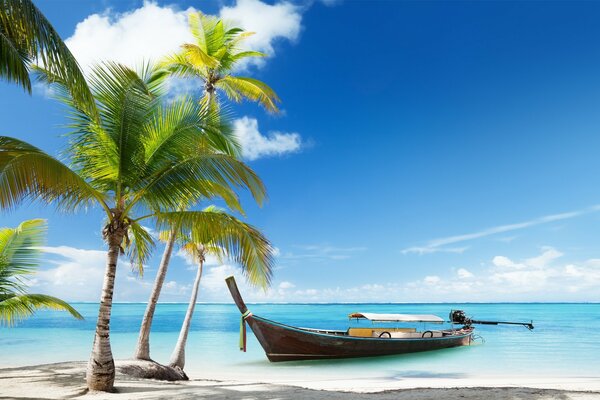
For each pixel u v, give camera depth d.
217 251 16.86
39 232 11.48
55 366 12.79
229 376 16.14
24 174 7.05
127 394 8.52
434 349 24.58
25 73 7.16
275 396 8.68
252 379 15.24
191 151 9.75
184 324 15.54
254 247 9.81
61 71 6.79
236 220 9.70
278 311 136.12
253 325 19.22
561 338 35.97
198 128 9.98
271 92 17.34
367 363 20.34
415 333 24.78
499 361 21.27
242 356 23.36
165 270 14.09
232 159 9.26
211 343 31.30
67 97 9.12
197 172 9.46
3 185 6.55
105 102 9.11
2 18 6.23
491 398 8.45
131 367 12.11
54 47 6.64
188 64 16.92
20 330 43.34
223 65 17.31
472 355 23.62
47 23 6.57
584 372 17.84
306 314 106.69
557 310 144.00
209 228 9.45
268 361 21.03
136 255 11.26
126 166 9.27
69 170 8.04
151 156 9.61
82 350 24.80
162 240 15.65
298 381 14.47
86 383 9.59
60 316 89.12
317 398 8.47
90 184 9.62
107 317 8.94
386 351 21.92
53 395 8.18
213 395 8.68
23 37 6.71
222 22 17.42
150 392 8.91
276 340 19.64
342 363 20.20
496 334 41.31
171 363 14.86
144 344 13.54
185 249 16.48
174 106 9.85
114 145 9.27
